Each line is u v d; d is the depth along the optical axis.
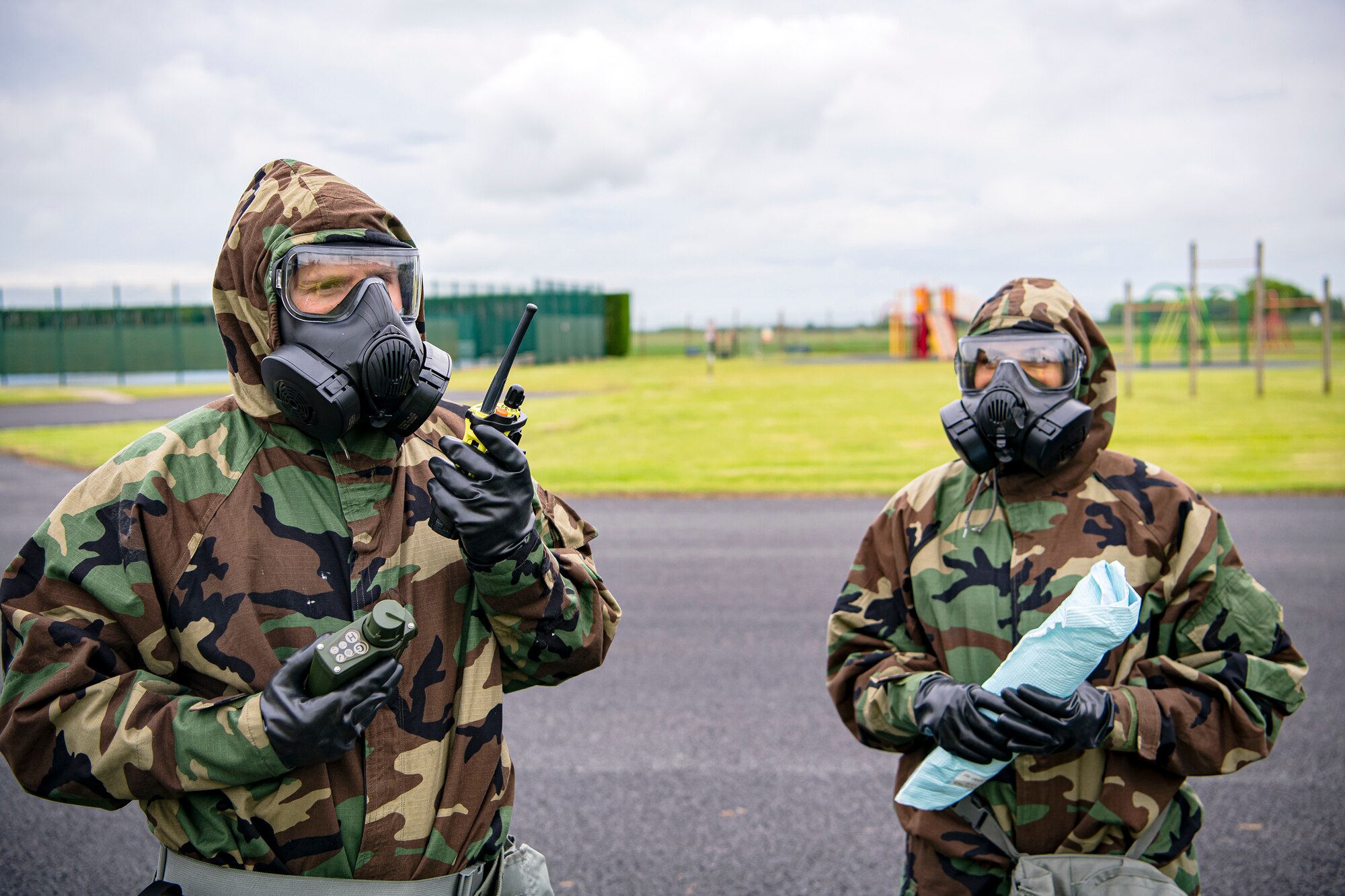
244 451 1.53
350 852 1.44
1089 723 1.67
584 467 12.35
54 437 15.09
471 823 1.53
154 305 29.14
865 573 2.14
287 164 1.55
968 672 1.96
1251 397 20.38
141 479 1.46
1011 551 1.98
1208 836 3.28
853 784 3.73
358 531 1.51
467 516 1.40
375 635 1.33
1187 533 1.92
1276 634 1.86
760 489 10.59
